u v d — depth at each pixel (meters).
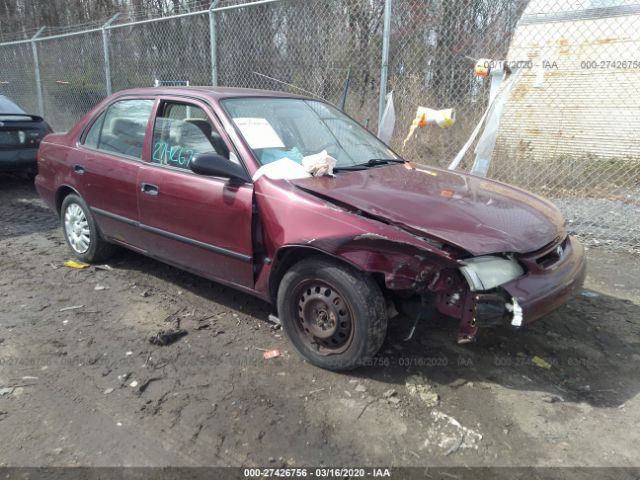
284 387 2.91
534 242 2.85
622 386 2.99
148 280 4.42
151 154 3.88
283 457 2.40
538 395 2.88
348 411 2.71
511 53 8.14
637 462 2.39
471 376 3.04
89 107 10.83
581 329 3.65
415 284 2.62
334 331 2.93
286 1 6.92
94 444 2.46
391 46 6.85
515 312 2.63
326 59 7.49
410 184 3.37
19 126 7.55
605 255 5.14
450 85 6.87
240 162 3.31
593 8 6.60
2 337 3.44
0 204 7.17
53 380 2.97
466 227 2.78
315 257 2.95
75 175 4.48
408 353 3.26
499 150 7.63
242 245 3.26
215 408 2.73
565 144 8.16
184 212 3.55
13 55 12.43
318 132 3.90
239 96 3.79
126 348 3.32
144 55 9.62
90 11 17.58
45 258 4.98
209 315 3.79
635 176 7.21
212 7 7.36
